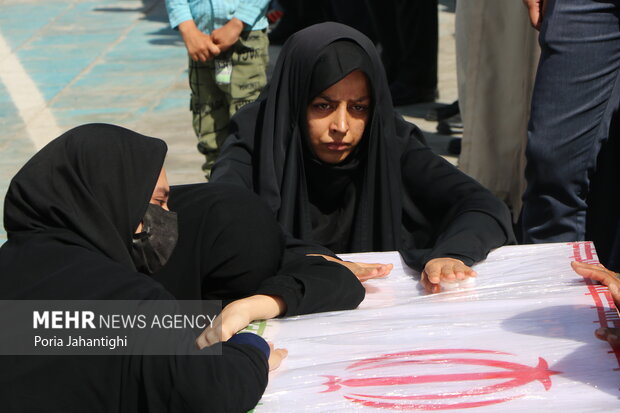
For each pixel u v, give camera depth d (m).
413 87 9.46
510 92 6.24
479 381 2.58
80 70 11.19
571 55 4.41
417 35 9.30
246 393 2.49
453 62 11.05
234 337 2.76
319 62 3.98
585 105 4.45
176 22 6.52
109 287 2.49
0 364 2.43
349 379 2.64
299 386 2.62
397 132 4.36
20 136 8.84
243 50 6.47
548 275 3.36
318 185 4.27
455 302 3.14
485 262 3.57
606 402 2.45
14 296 2.50
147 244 2.81
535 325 2.88
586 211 4.77
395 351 2.78
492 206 3.89
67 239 2.62
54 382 2.42
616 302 3.01
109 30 13.25
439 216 4.16
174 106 9.55
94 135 2.71
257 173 4.28
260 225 3.23
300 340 2.90
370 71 4.02
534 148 4.59
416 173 4.24
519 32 6.08
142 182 2.74
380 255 3.77
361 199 4.25
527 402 2.47
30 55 12.04
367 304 3.30
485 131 6.36
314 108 4.05
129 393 2.42
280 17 12.84
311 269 3.28
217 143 6.81
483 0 6.11
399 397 2.53
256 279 3.20
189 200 3.24
